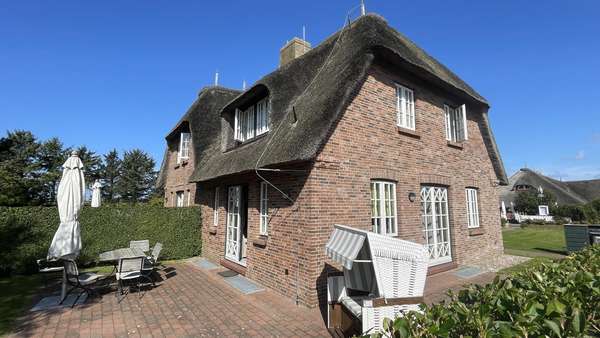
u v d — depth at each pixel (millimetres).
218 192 12883
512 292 2773
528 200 46688
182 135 17422
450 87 11461
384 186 9406
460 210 11984
